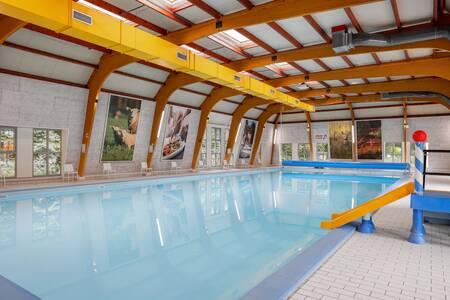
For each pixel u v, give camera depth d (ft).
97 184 43.24
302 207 32.12
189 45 40.27
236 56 45.68
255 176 67.77
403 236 17.74
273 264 15.93
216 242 19.86
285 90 73.00
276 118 102.58
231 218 26.86
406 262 13.66
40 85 42.68
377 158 87.04
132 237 20.98
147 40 30.07
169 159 65.67
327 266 13.21
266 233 21.95
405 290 10.98
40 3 21.56
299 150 100.89
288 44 40.65
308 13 28.02
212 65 39.52
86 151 48.70
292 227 23.67
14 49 37.76
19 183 42.70
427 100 71.26
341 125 91.56
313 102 83.92
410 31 32.68
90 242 19.80
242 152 89.76
